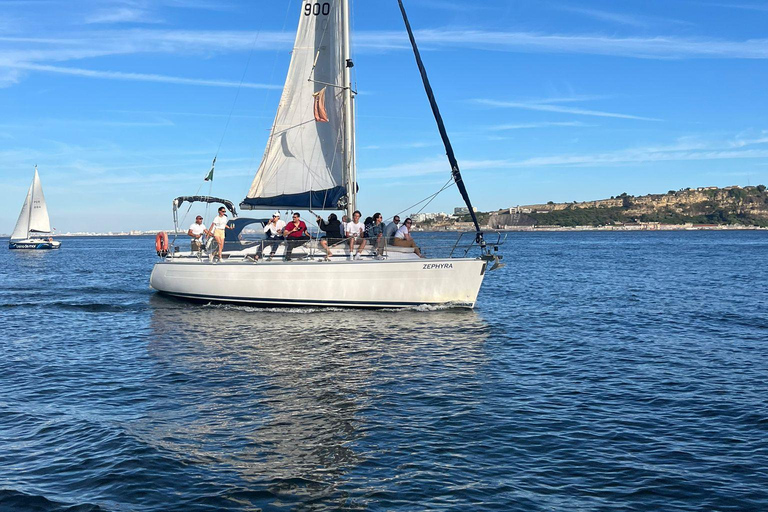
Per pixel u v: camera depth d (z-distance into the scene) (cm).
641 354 1296
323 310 1841
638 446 756
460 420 852
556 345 1392
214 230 1961
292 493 625
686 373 1123
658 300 2256
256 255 1936
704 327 1644
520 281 3100
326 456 720
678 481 654
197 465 693
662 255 6019
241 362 1208
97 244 14450
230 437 783
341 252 1872
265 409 902
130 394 993
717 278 3222
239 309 1905
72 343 1437
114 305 2091
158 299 2248
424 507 596
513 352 1310
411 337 1457
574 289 2678
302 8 1908
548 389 1014
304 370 1139
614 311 1962
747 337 1491
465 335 1491
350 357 1248
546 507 598
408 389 1010
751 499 611
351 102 1891
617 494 625
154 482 648
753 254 6141
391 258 1853
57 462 705
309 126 1934
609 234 19062
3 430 817
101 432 802
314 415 873
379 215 1886
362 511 588
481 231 1792
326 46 1917
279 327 1586
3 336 1536
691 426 828
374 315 1753
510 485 645
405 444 759
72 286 2906
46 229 8406
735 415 872
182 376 1105
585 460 712
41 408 920
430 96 1753
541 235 18112
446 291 1805
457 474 671
